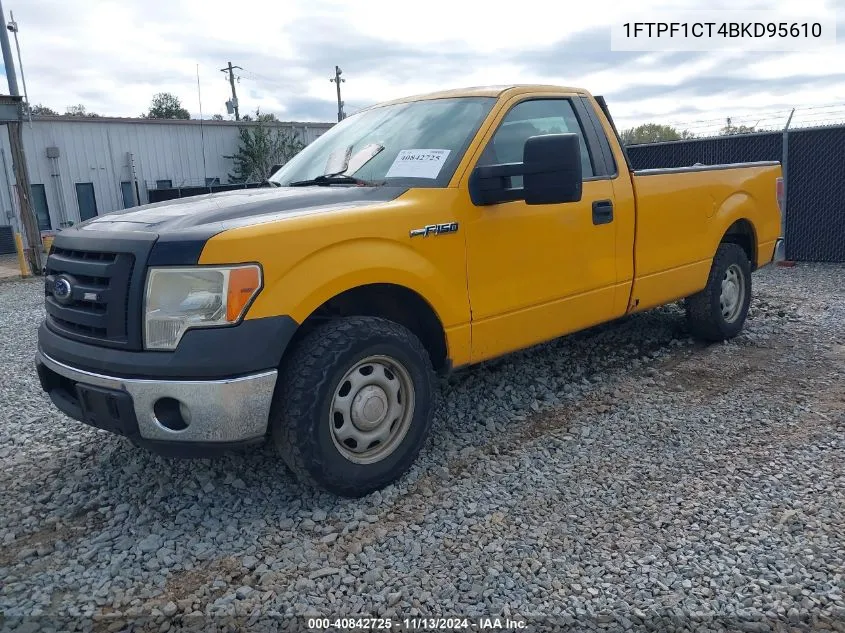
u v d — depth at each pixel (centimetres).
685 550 307
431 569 301
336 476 345
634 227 506
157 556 317
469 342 405
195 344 310
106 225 358
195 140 2716
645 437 424
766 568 293
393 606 279
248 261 314
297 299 325
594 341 634
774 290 846
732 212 599
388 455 367
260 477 389
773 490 354
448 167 402
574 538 320
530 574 295
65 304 354
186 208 367
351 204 370
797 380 515
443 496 362
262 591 291
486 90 457
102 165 2475
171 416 320
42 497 378
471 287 402
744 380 520
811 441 409
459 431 445
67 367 342
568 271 459
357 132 478
